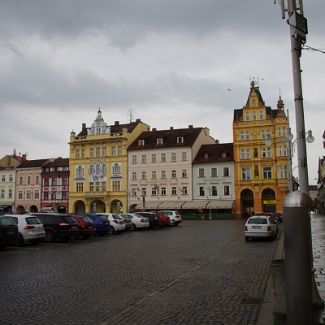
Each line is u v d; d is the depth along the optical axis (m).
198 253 19.17
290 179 29.94
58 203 82.81
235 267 14.62
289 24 8.32
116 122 85.88
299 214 5.27
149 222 40.09
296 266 5.21
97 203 81.00
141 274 13.16
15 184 87.19
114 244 24.41
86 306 8.92
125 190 77.88
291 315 5.20
